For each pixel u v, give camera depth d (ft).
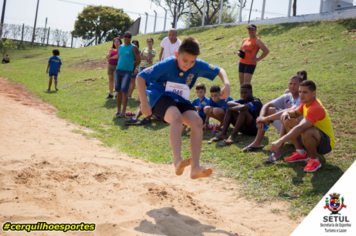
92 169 13.38
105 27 146.92
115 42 33.04
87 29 149.07
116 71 26.21
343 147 14.70
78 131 21.02
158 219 9.16
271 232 9.12
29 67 68.74
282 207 10.91
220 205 11.10
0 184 10.42
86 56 78.74
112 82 33.01
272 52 42.09
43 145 16.63
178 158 8.54
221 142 17.85
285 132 14.69
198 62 9.96
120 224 8.59
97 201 10.16
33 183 11.03
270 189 12.25
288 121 13.91
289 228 9.39
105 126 23.67
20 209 8.78
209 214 10.09
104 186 11.53
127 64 25.71
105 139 20.21
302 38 44.80
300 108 13.88
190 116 9.26
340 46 35.96
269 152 15.53
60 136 19.22
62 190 10.69
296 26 51.98
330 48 36.27
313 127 12.80
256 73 33.63
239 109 17.22
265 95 24.48
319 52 36.01
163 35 86.53
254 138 17.78
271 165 14.19
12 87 39.14
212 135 19.57
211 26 76.89
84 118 25.81
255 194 12.00
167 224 8.87
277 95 23.93
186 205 10.58
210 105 20.03
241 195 12.04
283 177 13.01
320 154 14.34
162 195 11.21
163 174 14.35
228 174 14.11
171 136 8.78
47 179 11.59
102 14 146.92
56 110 27.99
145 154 17.51
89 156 15.46
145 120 23.73
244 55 22.44
